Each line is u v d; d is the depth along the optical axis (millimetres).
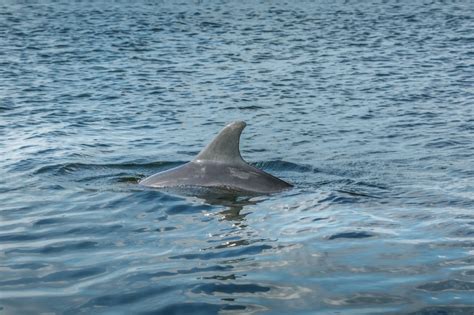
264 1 108125
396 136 32219
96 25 77625
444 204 21094
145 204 21266
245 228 18906
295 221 19453
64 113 37219
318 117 36906
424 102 40406
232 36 70312
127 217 20078
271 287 14875
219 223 19375
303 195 22203
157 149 29672
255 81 47562
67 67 52281
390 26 77938
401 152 29016
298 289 14750
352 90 44344
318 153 29156
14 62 54062
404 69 51750
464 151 29016
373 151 29281
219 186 22750
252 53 59750
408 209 20547
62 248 17562
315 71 51375
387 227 18797
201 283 15102
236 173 23125
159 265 16203
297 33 72625
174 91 44156
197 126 34781
